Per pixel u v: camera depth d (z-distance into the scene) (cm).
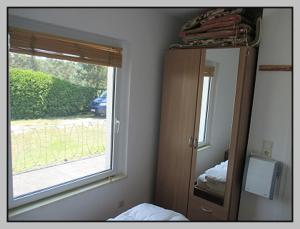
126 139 217
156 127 244
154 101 236
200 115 207
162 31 230
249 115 203
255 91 196
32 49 147
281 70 182
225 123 194
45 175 170
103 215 204
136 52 209
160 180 239
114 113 208
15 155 153
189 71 210
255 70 198
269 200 196
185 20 248
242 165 206
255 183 189
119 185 214
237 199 210
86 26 169
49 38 154
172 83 222
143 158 235
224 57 192
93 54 179
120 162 221
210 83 199
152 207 172
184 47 218
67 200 175
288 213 188
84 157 193
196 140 210
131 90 211
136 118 221
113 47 193
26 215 156
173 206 231
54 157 173
